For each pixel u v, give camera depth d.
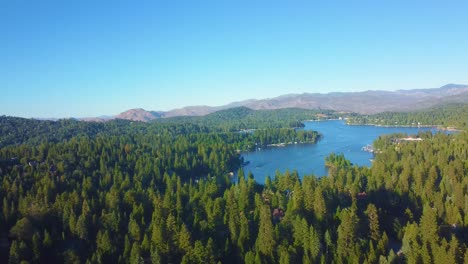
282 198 182.00
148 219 181.25
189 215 177.12
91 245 155.38
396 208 179.75
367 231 148.50
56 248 156.50
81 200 192.38
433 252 122.75
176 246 145.62
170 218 152.50
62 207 181.75
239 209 170.25
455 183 186.25
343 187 195.00
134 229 155.12
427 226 137.00
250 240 147.75
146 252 145.62
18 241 155.12
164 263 137.25
